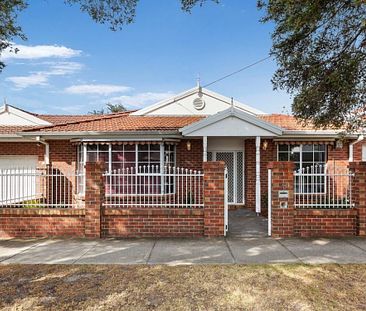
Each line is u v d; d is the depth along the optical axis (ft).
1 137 50.75
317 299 18.16
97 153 48.78
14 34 28.09
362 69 27.09
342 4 25.40
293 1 24.30
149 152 48.78
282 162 32.24
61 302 18.04
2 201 34.47
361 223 32.09
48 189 44.83
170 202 43.19
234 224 38.65
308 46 28.66
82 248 28.91
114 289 19.72
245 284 20.29
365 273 22.06
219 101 58.44
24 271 23.09
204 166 32.50
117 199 46.98
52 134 47.11
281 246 29.01
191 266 23.76
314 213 32.40
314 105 28.99
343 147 49.90
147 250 28.09
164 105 59.00
